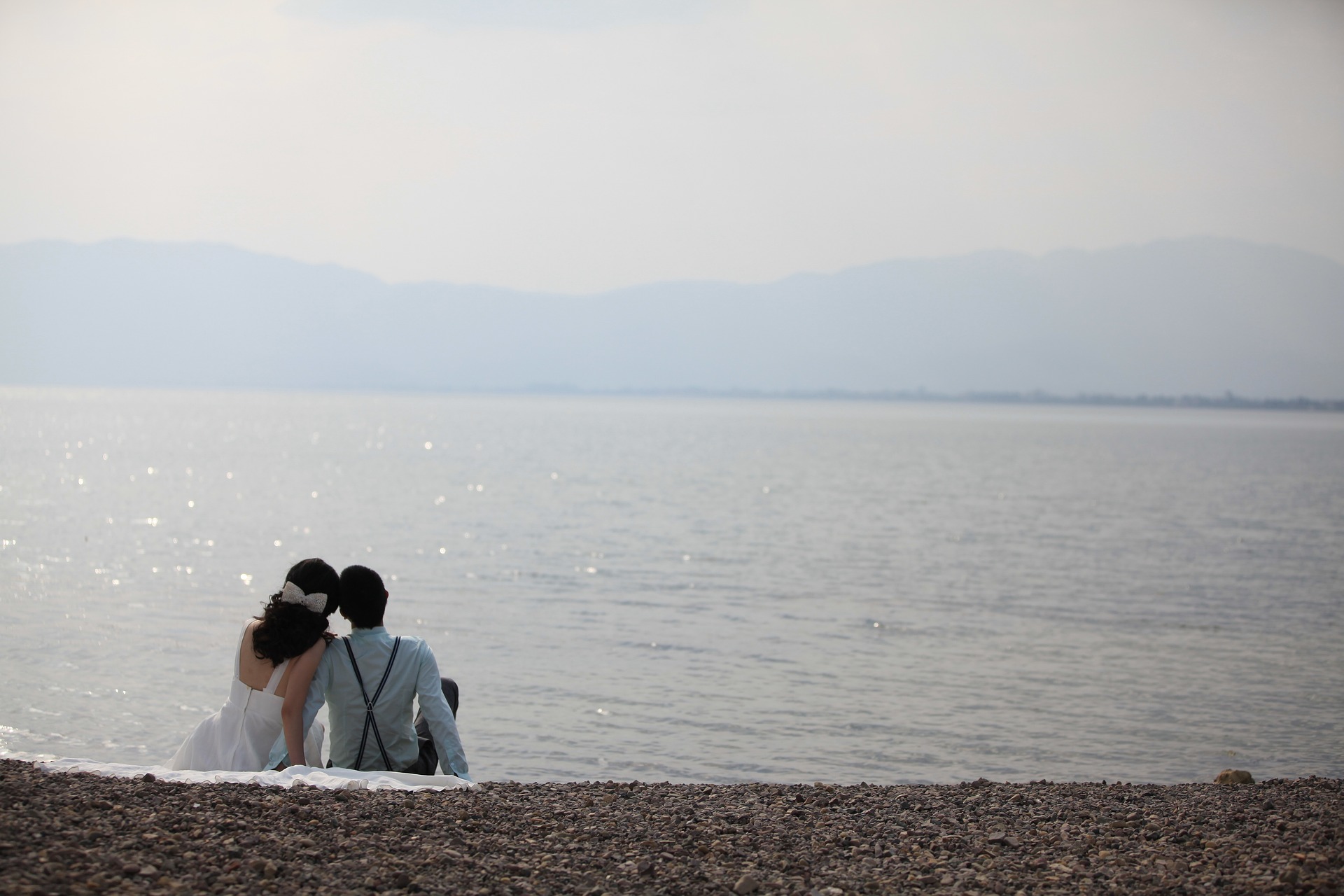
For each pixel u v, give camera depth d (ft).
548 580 79.51
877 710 43.19
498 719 40.86
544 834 17.87
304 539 100.94
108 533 99.71
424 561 88.58
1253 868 17.11
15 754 33.81
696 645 56.75
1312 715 43.52
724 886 15.88
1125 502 173.06
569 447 329.11
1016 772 35.32
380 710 21.81
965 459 309.83
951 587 80.94
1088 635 62.28
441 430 455.22
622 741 38.22
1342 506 168.55
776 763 35.94
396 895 14.38
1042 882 16.47
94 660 47.62
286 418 557.74
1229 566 96.43
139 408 650.43
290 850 15.65
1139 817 21.22
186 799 17.71
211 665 47.37
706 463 263.49
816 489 188.55
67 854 14.39
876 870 17.02
